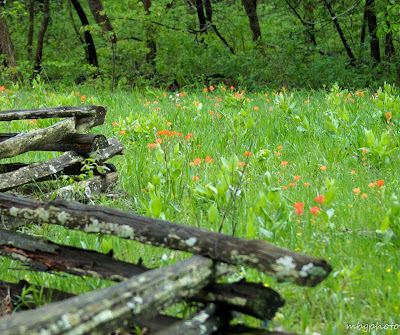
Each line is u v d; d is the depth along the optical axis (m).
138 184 5.56
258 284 2.58
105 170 5.55
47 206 3.11
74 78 17.20
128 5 18.66
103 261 2.93
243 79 15.38
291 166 5.88
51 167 5.05
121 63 16.64
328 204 3.97
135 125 7.37
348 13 16.53
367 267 3.39
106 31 15.34
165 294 2.33
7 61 17.27
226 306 2.54
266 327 2.82
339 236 3.89
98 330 2.10
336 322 2.87
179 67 16.11
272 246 2.56
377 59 15.71
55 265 2.99
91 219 2.98
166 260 3.51
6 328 1.92
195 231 2.73
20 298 3.01
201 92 14.12
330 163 5.95
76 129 5.16
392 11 12.98
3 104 9.95
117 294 2.22
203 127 7.99
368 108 8.77
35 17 21.75
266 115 8.42
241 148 6.64
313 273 2.46
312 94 12.74
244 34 17.91
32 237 3.13
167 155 6.09
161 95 12.16
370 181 5.19
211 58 16.27
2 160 6.55
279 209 3.87
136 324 2.68
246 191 4.77
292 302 3.19
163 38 16.34
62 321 2.03
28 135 4.62
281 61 14.99
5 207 3.21
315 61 14.97
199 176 5.64
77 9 17.78
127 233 2.88
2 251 3.14
